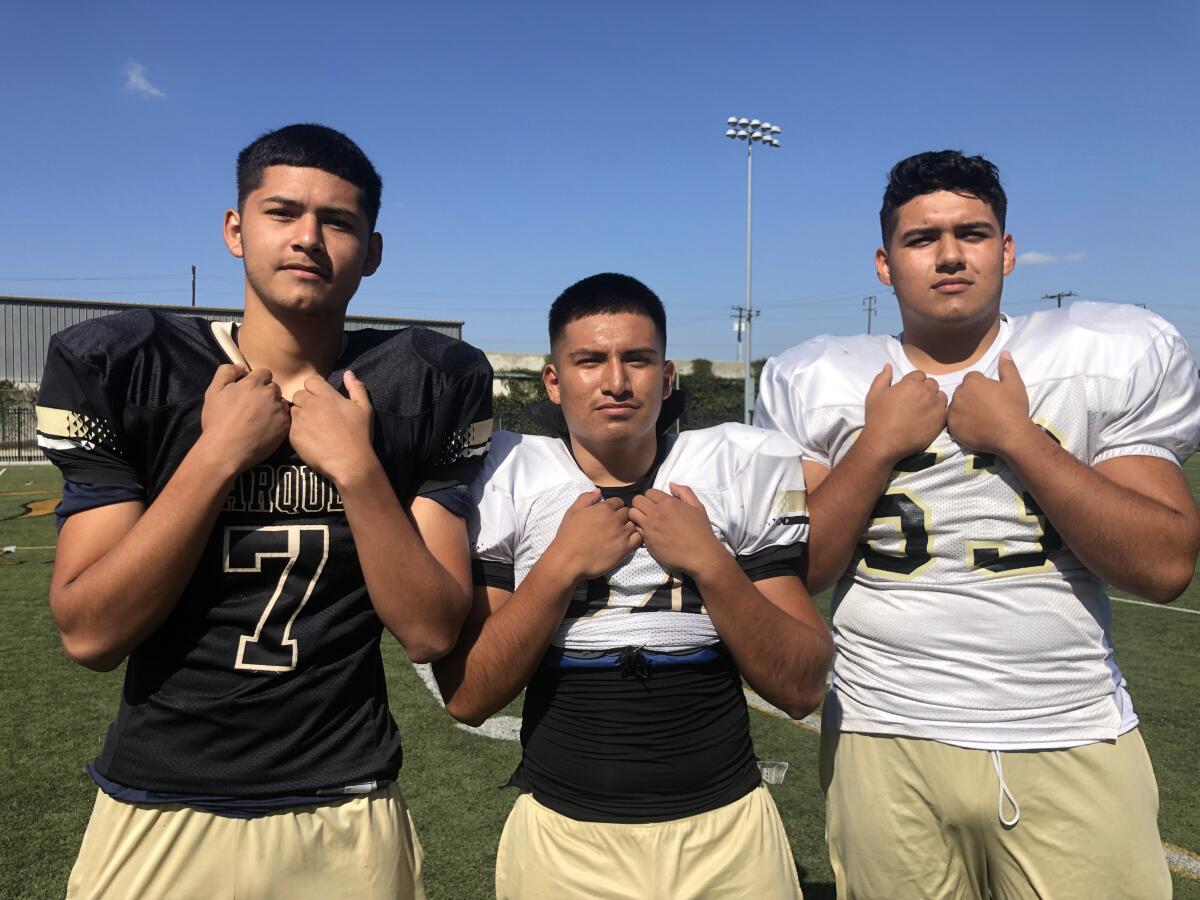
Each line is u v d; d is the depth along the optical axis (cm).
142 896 136
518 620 146
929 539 163
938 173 164
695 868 146
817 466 179
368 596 145
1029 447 151
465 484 156
